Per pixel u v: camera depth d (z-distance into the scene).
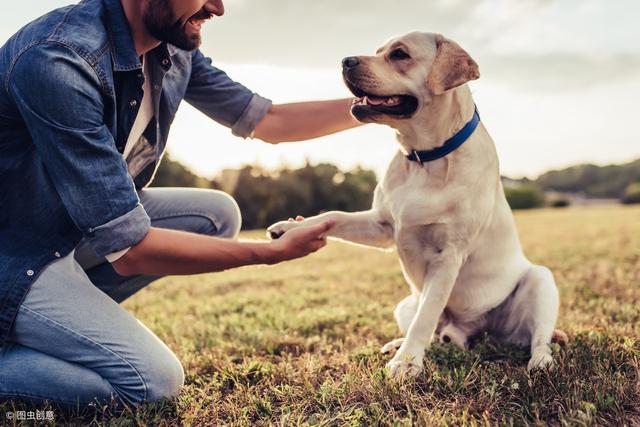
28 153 2.22
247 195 34.19
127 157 2.61
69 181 2.07
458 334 3.03
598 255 7.93
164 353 2.32
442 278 2.72
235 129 3.14
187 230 3.07
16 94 2.05
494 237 2.95
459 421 2.03
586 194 66.38
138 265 2.21
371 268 7.64
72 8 2.23
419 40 2.78
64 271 2.25
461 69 2.64
